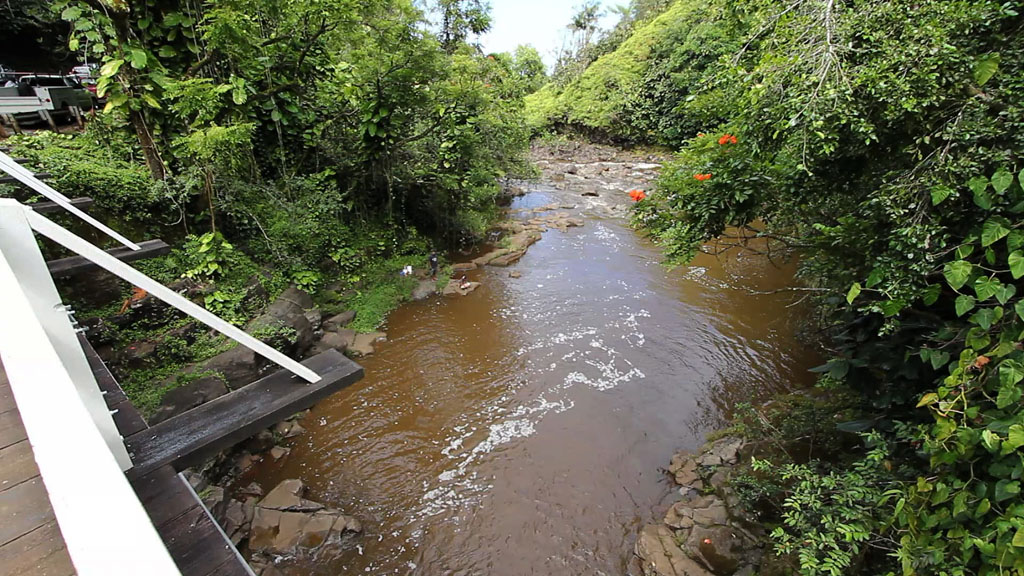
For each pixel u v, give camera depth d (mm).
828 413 4688
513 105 11914
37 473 1131
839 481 2875
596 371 6984
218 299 5949
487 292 9789
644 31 28266
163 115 5891
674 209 4242
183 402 4664
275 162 8188
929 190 2049
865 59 2305
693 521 4133
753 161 3375
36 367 989
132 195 5832
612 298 9484
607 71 28328
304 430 5672
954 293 2729
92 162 5922
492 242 12773
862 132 2320
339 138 9250
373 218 10367
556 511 4617
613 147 28125
